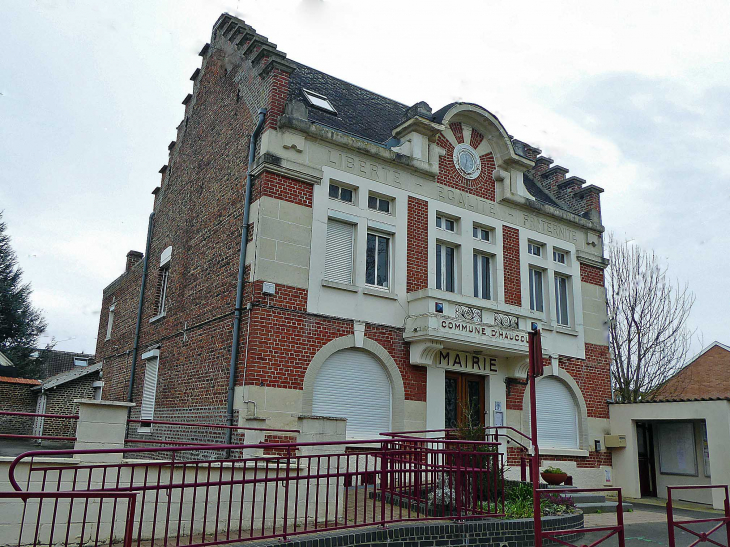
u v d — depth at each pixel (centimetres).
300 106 1293
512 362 1491
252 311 1152
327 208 1288
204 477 780
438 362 1366
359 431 1238
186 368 1380
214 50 1648
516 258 1619
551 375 1616
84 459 741
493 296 1551
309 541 656
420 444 1091
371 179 1370
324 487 869
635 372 2245
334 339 1233
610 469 1691
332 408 1213
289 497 829
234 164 1360
